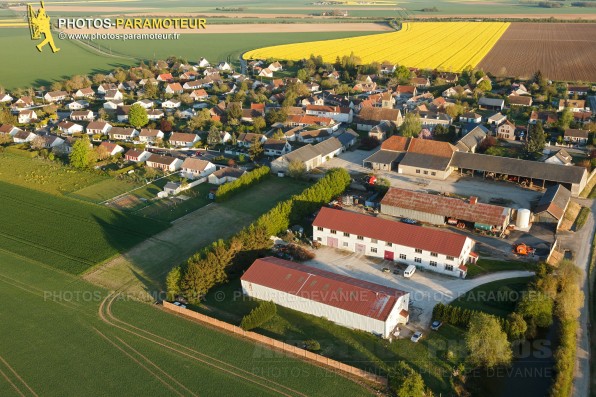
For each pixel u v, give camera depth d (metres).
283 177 133.00
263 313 74.44
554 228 102.62
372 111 176.12
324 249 96.44
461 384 64.19
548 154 142.62
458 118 178.75
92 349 70.44
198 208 114.56
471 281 85.31
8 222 108.00
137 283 86.12
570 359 66.62
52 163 145.25
